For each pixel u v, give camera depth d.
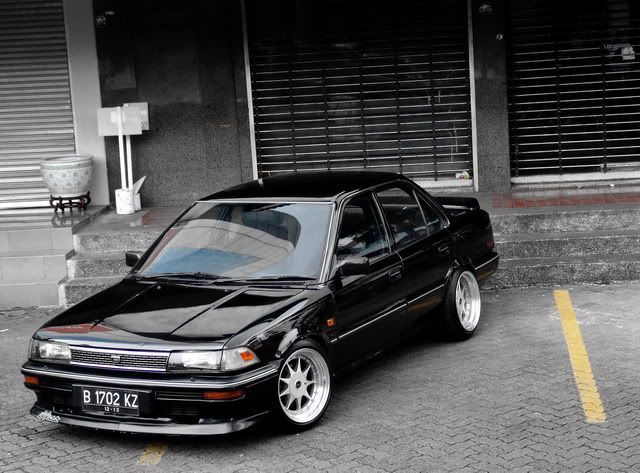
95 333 5.80
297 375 5.92
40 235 10.29
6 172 12.09
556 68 11.93
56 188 11.32
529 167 12.15
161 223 10.84
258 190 7.15
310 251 6.41
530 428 5.84
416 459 5.43
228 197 7.10
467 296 7.96
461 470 5.25
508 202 11.05
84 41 11.88
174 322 5.81
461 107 12.02
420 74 11.98
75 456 5.78
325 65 12.02
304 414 5.99
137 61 11.95
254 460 5.55
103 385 5.64
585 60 11.91
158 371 5.51
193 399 5.45
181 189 12.18
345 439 5.80
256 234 6.69
